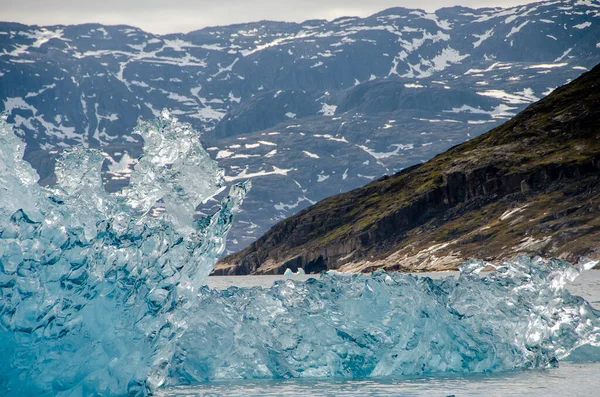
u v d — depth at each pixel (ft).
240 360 336.08
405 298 345.72
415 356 345.31
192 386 314.96
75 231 238.27
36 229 235.40
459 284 368.48
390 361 341.62
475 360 350.02
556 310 386.52
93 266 240.94
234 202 274.77
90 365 240.94
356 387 309.42
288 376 337.52
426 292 354.95
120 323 245.24
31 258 232.73
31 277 231.91
